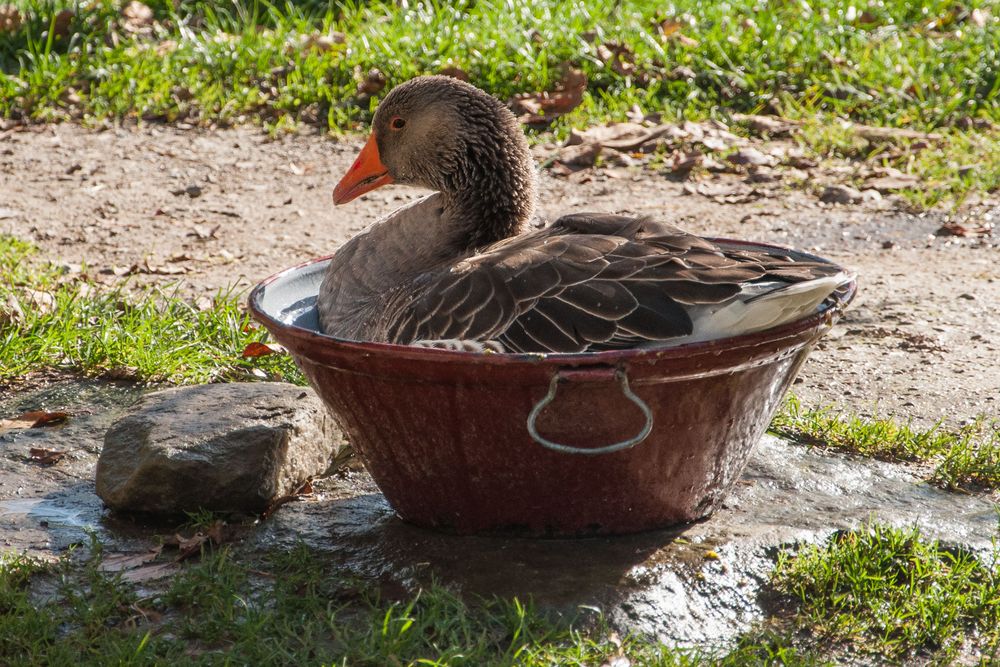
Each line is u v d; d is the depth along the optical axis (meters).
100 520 4.71
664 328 3.68
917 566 4.16
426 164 5.13
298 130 10.96
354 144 10.68
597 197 9.47
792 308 3.72
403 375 3.87
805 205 9.27
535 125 10.92
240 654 3.68
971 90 11.18
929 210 9.12
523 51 11.27
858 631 3.89
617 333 3.72
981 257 8.17
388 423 4.13
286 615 3.86
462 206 5.05
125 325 6.55
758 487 4.94
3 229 8.66
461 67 11.27
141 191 9.64
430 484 4.31
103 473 4.76
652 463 4.12
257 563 4.33
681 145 10.42
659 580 4.09
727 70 11.57
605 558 4.24
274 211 9.26
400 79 11.20
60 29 12.05
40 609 3.98
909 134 10.48
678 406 3.94
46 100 11.38
